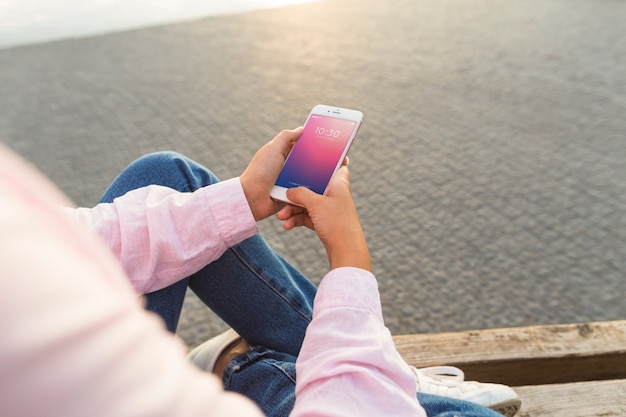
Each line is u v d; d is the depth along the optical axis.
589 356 1.35
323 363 0.63
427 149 3.02
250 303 1.08
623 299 1.96
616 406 1.21
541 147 2.98
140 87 4.22
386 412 0.61
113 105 3.92
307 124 1.01
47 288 0.27
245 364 1.00
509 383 1.41
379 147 3.07
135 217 0.90
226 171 2.96
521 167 2.80
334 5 6.33
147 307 0.93
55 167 3.13
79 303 0.28
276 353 1.03
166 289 0.96
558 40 4.60
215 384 0.40
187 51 5.02
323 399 0.61
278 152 0.96
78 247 0.32
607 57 4.15
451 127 3.26
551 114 3.35
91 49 5.32
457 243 2.28
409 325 1.90
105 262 0.33
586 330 1.40
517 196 2.56
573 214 2.42
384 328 0.70
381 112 3.51
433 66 4.23
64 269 0.29
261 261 1.09
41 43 5.69
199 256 0.89
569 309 1.93
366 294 0.71
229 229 0.89
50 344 0.27
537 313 1.92
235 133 3.37
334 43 4.95
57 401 0.27
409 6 6.07
